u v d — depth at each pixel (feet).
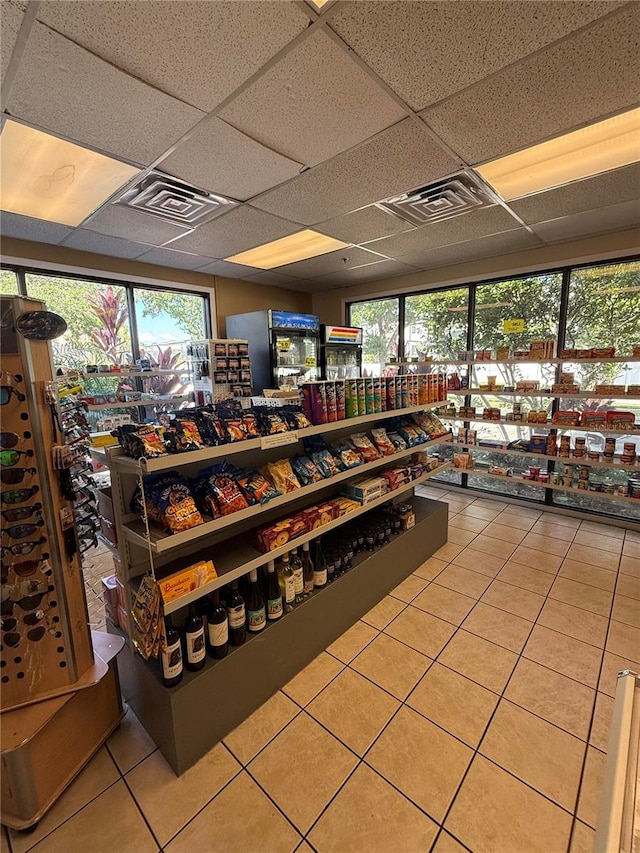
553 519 12.80
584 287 12.19
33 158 6.58
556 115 5.77
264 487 6.08
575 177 7.72
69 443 4.67
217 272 15.20
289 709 5.85
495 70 4.83
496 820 4.38
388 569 8.61
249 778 4.90
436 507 10.71
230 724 5.50
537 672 6.41
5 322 4.13
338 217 9.56
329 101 5.35
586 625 7.51
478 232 10.91
